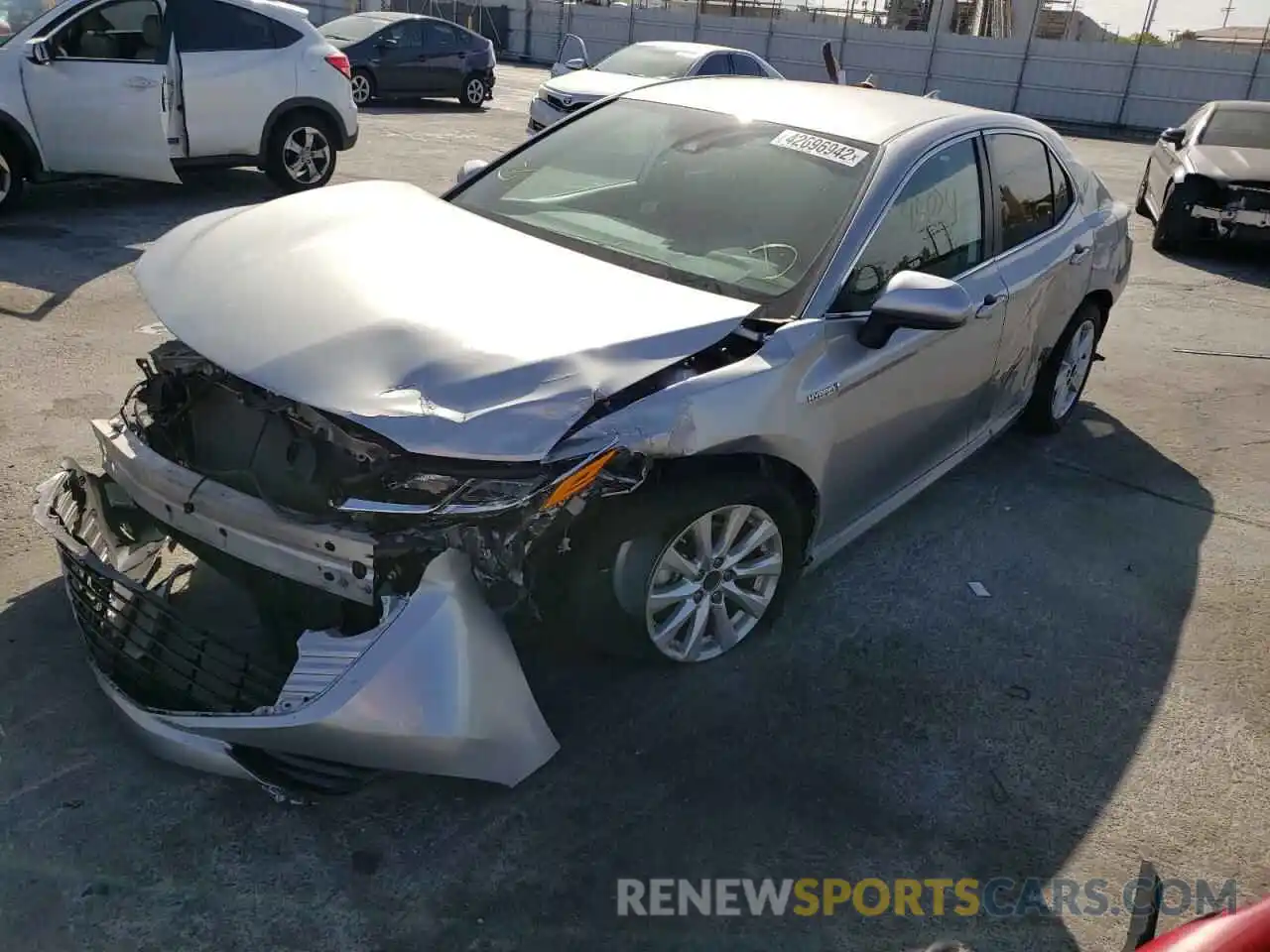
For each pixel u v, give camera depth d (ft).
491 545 7.93
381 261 9.62
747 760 9.32
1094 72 91.40
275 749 7.73
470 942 7.39
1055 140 15.19
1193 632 12.09
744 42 104.47
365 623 8.28
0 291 19.62
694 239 11.05
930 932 7.84
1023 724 10.21
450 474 7.81
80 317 18.65
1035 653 11.39
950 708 10.32
